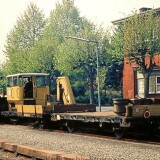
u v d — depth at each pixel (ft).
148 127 51.26
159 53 119.85
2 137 53.88
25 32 200.75
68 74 166.81
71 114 58.80
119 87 184.96
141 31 117.60
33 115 67.67
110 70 181.68
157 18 120.88
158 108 48.83
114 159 34.78
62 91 71.82
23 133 58.90
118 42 131.34
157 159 34.78
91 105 68.23
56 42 182.29
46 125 67.87
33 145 45.32
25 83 75.66
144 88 119.24
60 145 44.78
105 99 176.14
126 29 120.98
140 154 37.50
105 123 53.42
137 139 50.78
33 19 201.77
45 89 76.59
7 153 40.73
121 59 144.46
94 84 183.93
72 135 56.44
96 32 160.25
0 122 84.12
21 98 75.00
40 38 197.36
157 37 118.32
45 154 34.09
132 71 134.72
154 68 127.54
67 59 160.04
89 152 39.19
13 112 75.46
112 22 139.64
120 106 49.52
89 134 57.31
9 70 195.42
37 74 75.66
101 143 46.55
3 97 83.82
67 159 31.22
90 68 160.97
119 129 50.85
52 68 178.60
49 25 199.82
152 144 45.52
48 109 65.16
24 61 183.73
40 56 176.96
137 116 47.60
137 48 118.11
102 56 159.53
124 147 42.70
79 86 180.96
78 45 159.43
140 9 139.95
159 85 126.52
